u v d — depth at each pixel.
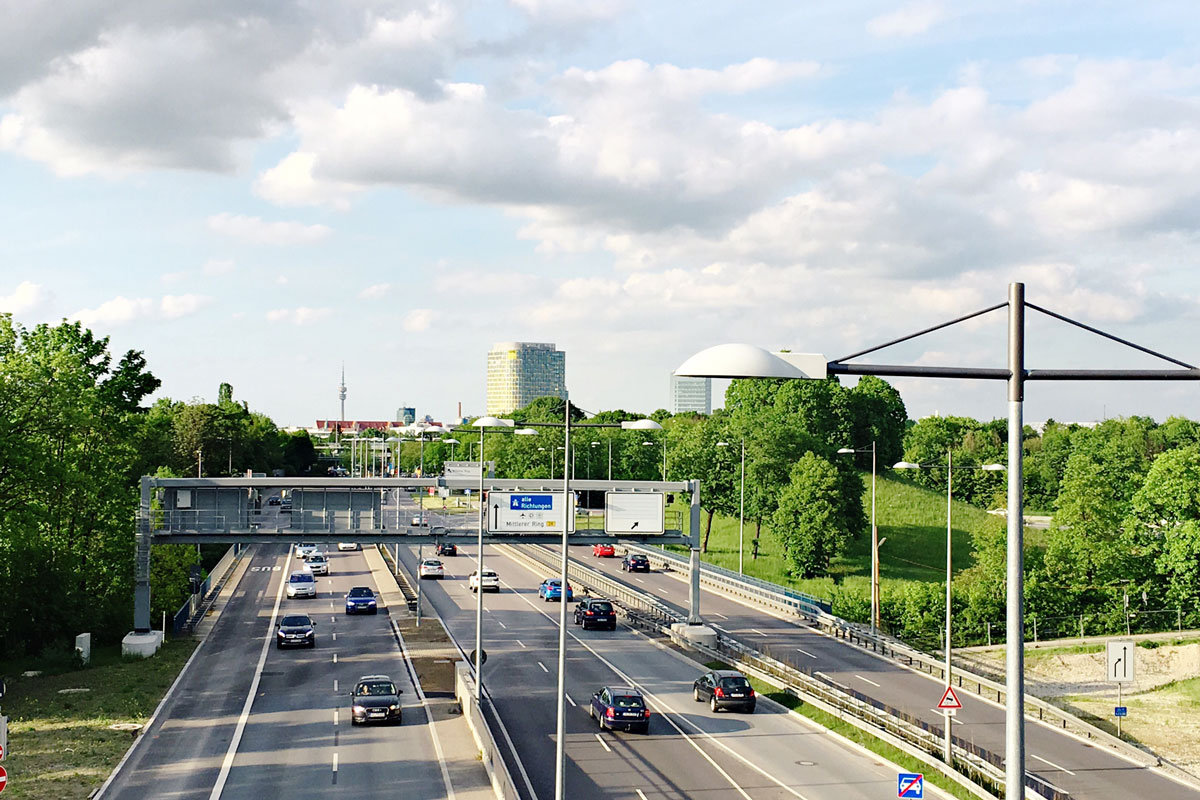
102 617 60.88
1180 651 63.50
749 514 109.25
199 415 131.00
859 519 106.00
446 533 63.56
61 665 53.09
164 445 117.81
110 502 61.38
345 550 111.69
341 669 53.72
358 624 68.19
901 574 101.38
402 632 64.94
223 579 89.19
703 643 60.00
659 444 138.12
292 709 44.94
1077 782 35.44
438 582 89.56
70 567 59.19
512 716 43.69
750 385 141.25
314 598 79.62
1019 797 11.80
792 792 33.22
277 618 70.75
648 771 35.47
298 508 63.28
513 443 142.62
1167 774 36.78
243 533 61.91
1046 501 143.25
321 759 36.91
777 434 111.06
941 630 70.12
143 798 32.22
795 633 65.81
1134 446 145.12
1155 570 74.75
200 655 57.69
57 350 61.00
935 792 33.25
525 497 62.06
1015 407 11.92
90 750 37.66
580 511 132.50
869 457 141.25
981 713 45.94
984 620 70.25
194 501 61.62
